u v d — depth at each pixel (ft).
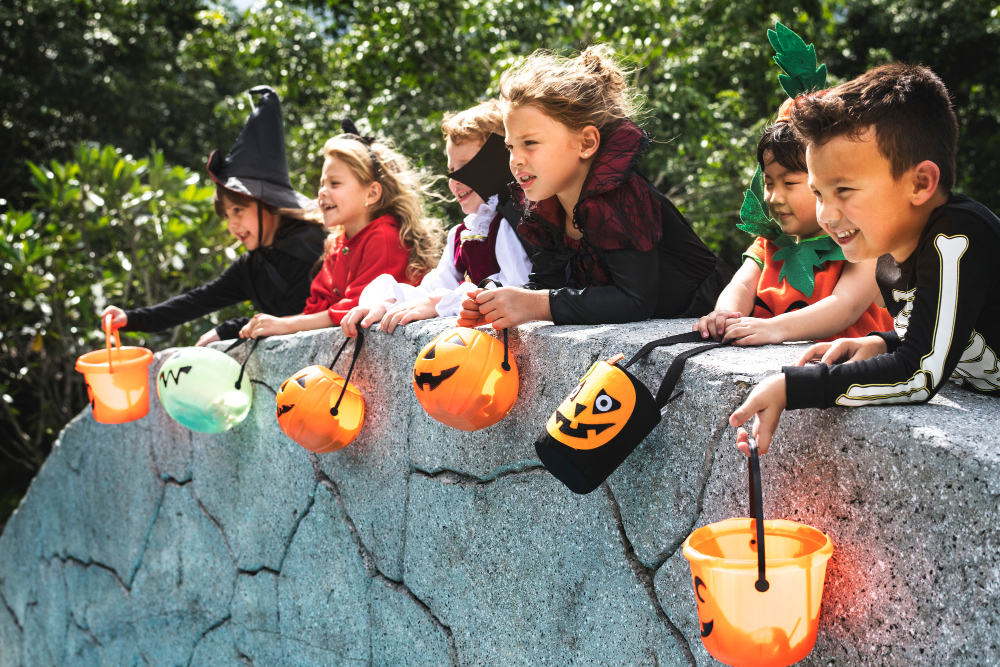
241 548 9.46
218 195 10.39
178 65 47.62
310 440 7.32
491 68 25.91
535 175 6.06
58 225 23.02
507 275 7.47
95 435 11.96
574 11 27.48
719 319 5.51
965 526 3.57
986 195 42.80
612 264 6.13
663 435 5.12
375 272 8.73
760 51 26.91
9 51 41.83
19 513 14.25
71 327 23.26
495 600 6.56
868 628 4.03
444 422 6.02
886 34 43.06
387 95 27.27
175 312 10.50
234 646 9.69
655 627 5.29
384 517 7.68
